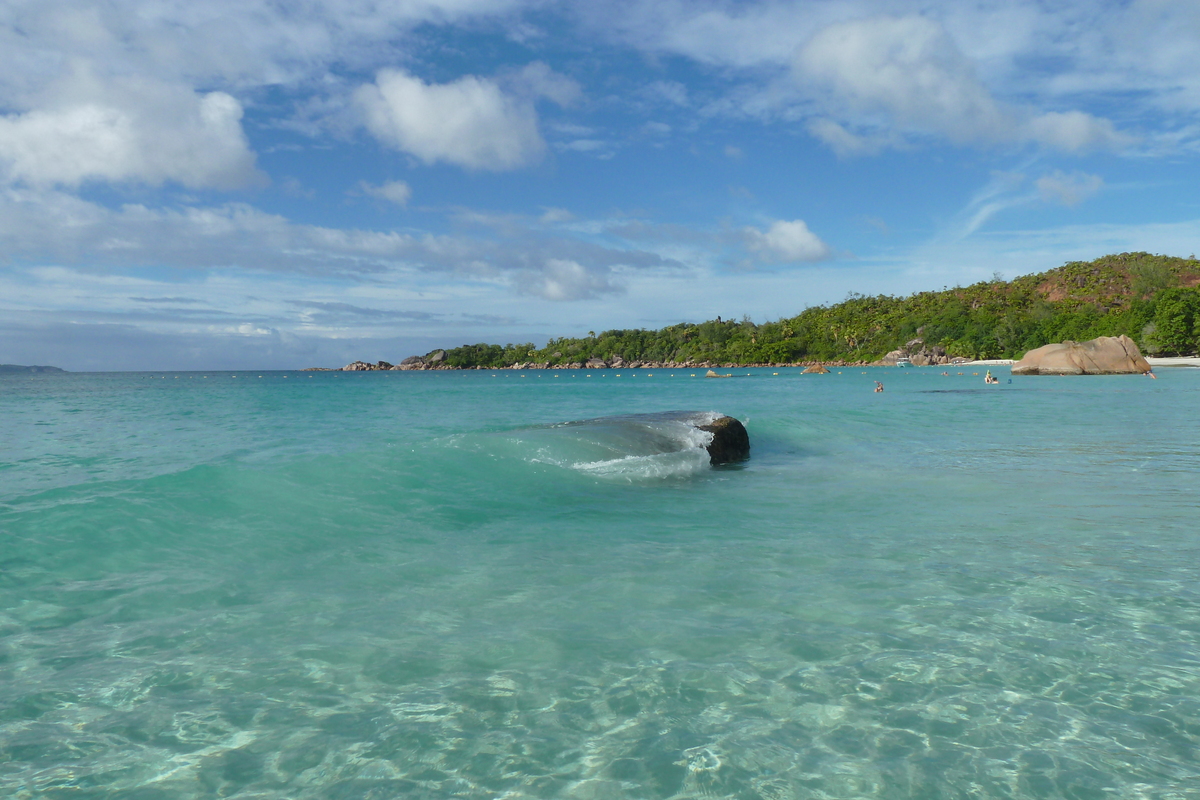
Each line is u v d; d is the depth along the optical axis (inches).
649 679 141.9
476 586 200.1
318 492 303.0
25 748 116.0
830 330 6747.1
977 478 396.8
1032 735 120.4
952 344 5260.8
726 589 197.5
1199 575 209.3
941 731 122.0
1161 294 3412.9
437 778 109.0
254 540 238.2
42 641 158.4
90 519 241.0
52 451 495.8
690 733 122.3
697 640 161.0
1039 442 569.3
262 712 129.0
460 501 310.5
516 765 112.3
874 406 993.5
